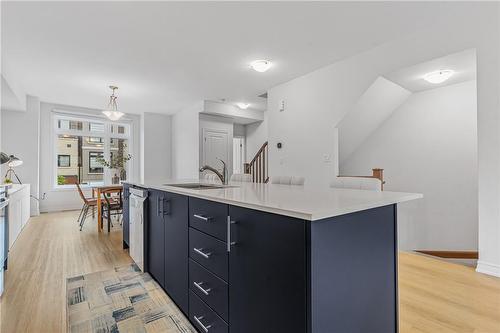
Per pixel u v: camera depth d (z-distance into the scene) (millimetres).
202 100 5539
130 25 2578
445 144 3871
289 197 1377
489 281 2262
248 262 1181
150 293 2084
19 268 2594
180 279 1804
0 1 2160
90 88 4617
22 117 5098
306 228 935
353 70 3387
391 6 2297
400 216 4363
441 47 2680
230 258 1297
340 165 5234
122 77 4051
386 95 3760
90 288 2168
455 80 3580
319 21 2537
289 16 2449
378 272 1291
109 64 3545
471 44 2488
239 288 1234
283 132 4418
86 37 2803
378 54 3139
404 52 2934
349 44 3033
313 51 3199
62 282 2281
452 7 2328
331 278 1013
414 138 4176
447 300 1956
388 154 4492
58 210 5816
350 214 1123
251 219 1165
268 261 1076
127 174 6863
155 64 3559
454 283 2240
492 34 2336
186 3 2242
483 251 2443
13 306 1881
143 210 2455
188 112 6148
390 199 1304
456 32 2551
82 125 6258
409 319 1717
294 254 969
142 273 2467
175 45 3006
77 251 3125
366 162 4809
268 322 1076
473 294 2043
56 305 1898
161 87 4594
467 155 3688
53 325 1656
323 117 3766
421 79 3428
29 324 1664
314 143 3904
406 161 4277
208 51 3168
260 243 1116
